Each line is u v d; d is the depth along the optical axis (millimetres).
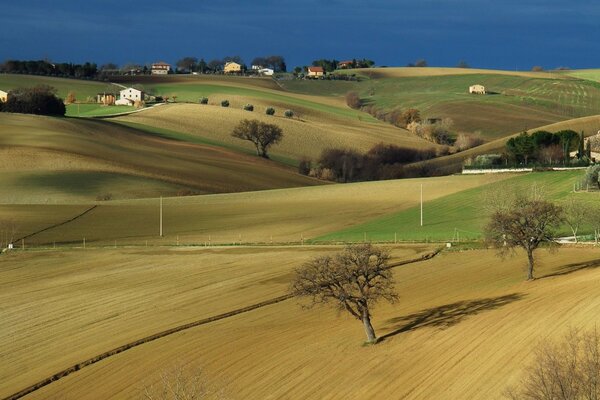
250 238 128500
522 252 102938
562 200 127812
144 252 118062
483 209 132625
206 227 139750
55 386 63688
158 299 89000
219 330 75688
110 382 63219
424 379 56562
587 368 43969
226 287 93000
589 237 111812
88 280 100438
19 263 112750
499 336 62938
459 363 58438
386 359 62281
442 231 122062
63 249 122500
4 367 69375
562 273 87188
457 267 97000
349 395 55781
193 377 61969
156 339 74062
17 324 81812
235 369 63469
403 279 92500
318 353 65750
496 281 87000
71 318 82938
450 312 74062
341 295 69625
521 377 52750
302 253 111500
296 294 71688
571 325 61844
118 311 84875
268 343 69812
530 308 70312
